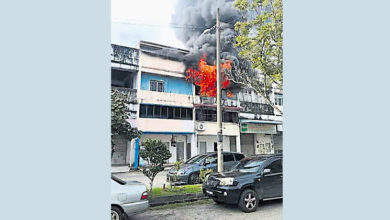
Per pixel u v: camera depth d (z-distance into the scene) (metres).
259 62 6.49
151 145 5.01
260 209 5.15
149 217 4.70
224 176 5.05
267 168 5.25
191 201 5.19
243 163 5.53
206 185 5.20
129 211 4.19
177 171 5.29
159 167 5.00
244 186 4.96
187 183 5.32
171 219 4.65
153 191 5.00
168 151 5.10
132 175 4.93
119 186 4.26
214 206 5.16
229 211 4.98
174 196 5.10
